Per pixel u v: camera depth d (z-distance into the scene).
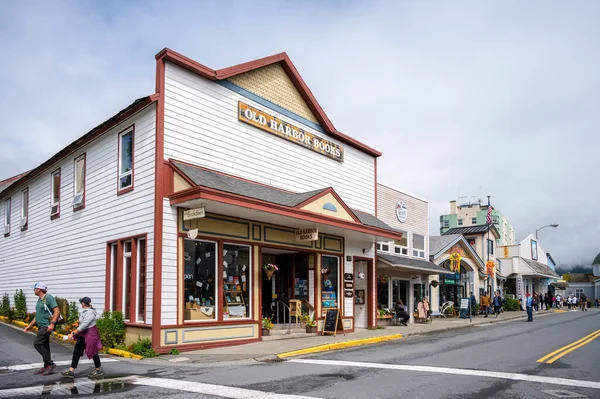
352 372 9.93
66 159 18.86
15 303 21.73
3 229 25.28
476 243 42.97
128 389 8.42
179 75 13.87
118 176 14.95
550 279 62.66
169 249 12.98
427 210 28.83
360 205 21.44
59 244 18.70
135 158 14.09
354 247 20.38
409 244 26.52
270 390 8.16
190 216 12.93
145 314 12.88
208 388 8.37
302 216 15.20
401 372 9.91
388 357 12.36
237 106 15.59
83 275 16.62
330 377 9.35
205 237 13.90
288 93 17.84
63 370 10.50
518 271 48.62
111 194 15.27
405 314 23.69
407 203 26.70
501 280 47.00
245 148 15.68
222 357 12.07
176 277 13.04
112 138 15.59
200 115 14.32
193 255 13.66
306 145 18.34
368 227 18.39
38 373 10.03
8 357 12.33
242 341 14.53
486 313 33.09
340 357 12.45
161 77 13.41
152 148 13.35
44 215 20.42
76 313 16.53
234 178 14.92
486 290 39.78
